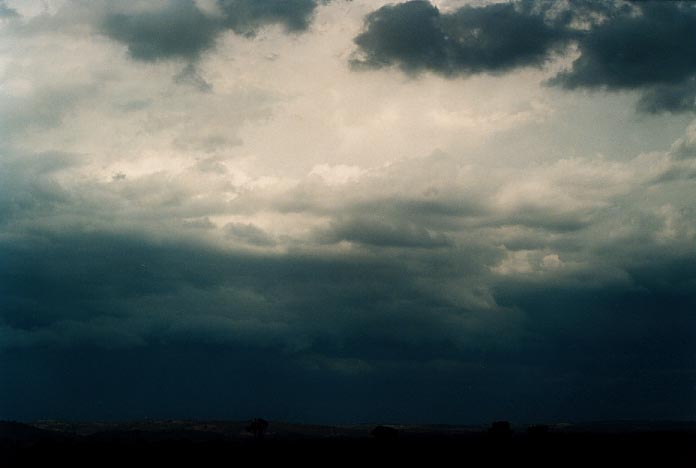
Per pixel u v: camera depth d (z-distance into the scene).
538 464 101.00
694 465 94.50
